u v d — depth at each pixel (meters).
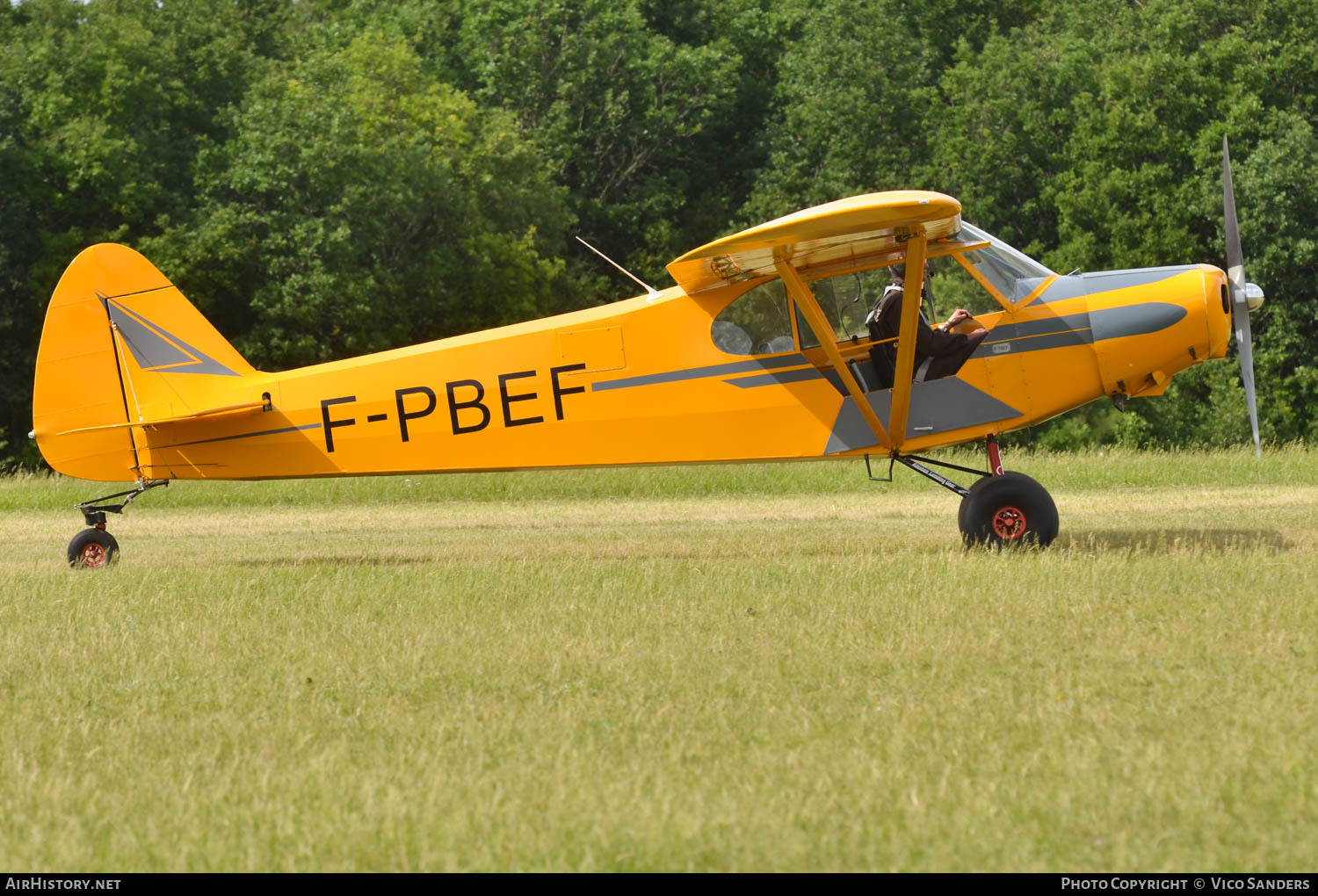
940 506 45.75
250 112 104.62
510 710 17.78
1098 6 140.75
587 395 33.31
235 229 102.19
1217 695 17.34
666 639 21.61
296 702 18.62
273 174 100.94
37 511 53.41
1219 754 14.88
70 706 18.88
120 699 19.22
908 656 19.95
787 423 32.72
